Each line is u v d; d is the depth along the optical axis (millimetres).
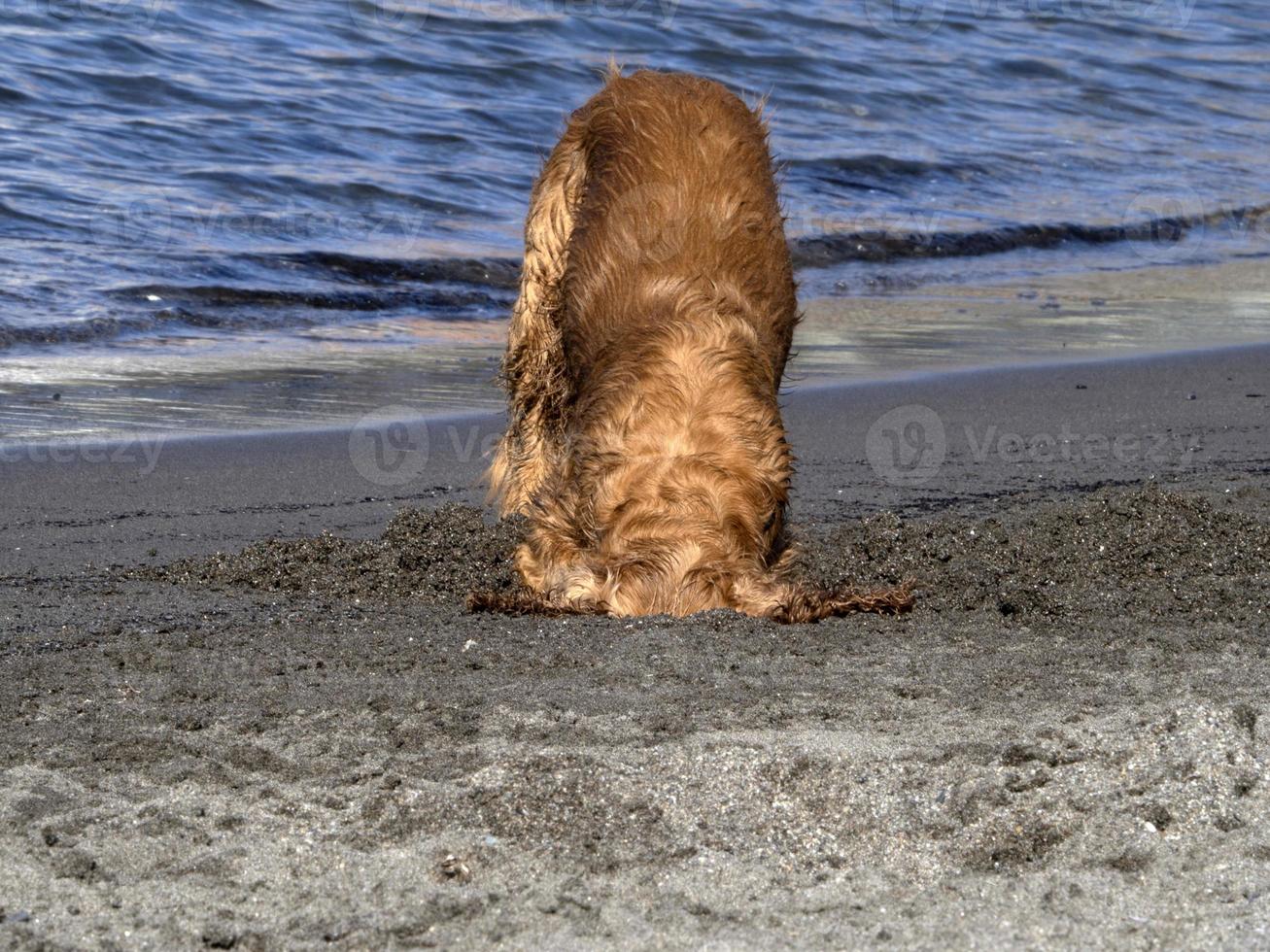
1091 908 6770
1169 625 11117
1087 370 22734
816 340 24469
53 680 9711
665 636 10383
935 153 40625
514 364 14555
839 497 15984
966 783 7934
